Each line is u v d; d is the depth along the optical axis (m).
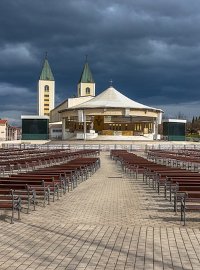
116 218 10.16
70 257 6.72
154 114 83.19
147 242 7.73
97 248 7.28
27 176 12.79
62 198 13.59
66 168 17.61
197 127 150.25
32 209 11.42
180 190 10.40
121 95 89.69
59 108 119.19
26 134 88.69
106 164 32.06
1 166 21.25
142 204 12.47
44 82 155.12
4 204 9.59
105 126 89.81
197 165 25.55
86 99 106.50
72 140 77.56
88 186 17.30
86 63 157.62
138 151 57.75
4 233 8.46
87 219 10.00
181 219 9.89
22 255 6.84
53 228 8.95
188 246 7.46
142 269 6.08
